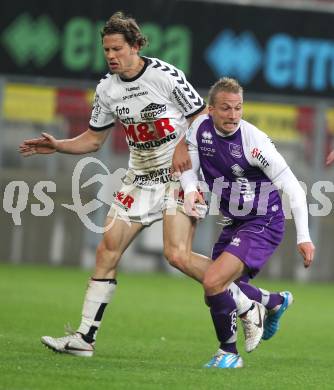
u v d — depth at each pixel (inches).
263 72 2428.6
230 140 1067.9
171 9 2365.9
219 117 1050.1
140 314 1684.3
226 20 2394.2
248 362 1167.0
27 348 1181.7
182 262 1095.6
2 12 2377.0
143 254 2556.6
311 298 2172.7
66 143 1171.9
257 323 1118.4
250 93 2436.0
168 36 2370.8
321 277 2605.8
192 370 1049.5
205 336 1440.7
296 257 2608.3
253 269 1069.1
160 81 1109.7
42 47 2394.2
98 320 1140.5
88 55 2404.0
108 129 1178.0
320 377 1058.1
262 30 2412.6
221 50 2401.6
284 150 2546.8
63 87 2445.9
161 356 1191.6
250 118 2506.2
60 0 2374.5
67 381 941.8
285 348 1353.3
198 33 2384.4
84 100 2492.6
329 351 1346.0
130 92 1118.4
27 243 2516.0
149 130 1125.7
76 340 1129.4
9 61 2400.3
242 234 1077.1
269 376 1035.9
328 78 2449.6
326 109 2539.4
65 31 2389.3
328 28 2428.6
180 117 1130.7
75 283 2161.7
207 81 2401.6
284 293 1233.4
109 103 1138.0
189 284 2341.3
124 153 2500.0
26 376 959.0
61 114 2490.2
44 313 1615.4
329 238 2593.5
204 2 2374.5
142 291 2100.1
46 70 2406.5
